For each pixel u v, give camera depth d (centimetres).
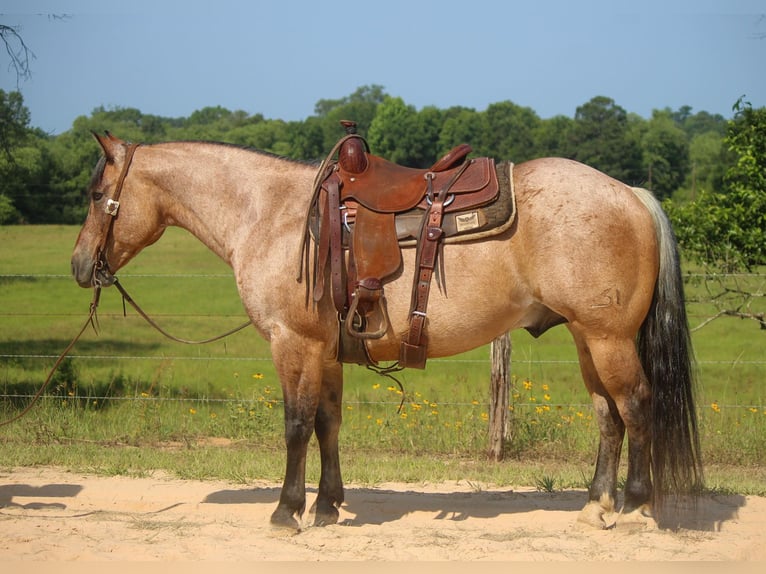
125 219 473
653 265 414
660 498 418
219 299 2117
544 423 728
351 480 587
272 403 823
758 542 411
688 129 7181
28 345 1428
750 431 705
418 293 412
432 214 412
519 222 408
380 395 982
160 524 450
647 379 424
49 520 457
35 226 3359
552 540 418
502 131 4106
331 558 392
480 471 629
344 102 8962
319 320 425
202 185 462
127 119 5756
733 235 870
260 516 481
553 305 410
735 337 1538
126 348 1442
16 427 752
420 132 4297
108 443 734
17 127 1316
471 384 1106
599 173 420
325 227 421
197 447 718
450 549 405
